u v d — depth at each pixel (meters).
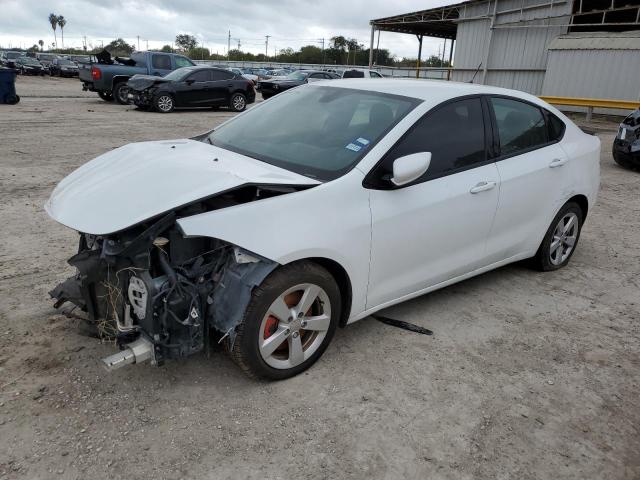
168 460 2.37
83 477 2.26
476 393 2.99
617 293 4.43
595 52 20.42
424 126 3.39
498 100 3.99
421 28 31.61
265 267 2.66
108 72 17.72
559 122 4.55
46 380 2.84
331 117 3.58
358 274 3.08
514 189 3.95
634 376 3.25
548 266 4.73
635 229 6.22
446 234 3.53
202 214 2.55
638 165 9.44
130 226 2.50
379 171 3.11
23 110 14.72
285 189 2.80
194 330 2.66
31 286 3.86
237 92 17.77
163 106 16.14
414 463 2.46
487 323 3.79
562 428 2.75
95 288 2.81
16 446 2.39
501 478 2.41
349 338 3.47
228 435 2.54
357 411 2.77
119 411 2.65
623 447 2.64
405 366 3.20
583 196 4.71
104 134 10.91
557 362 3.36
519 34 23.45
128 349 2.60
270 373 2.88
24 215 5.41
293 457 2.44
